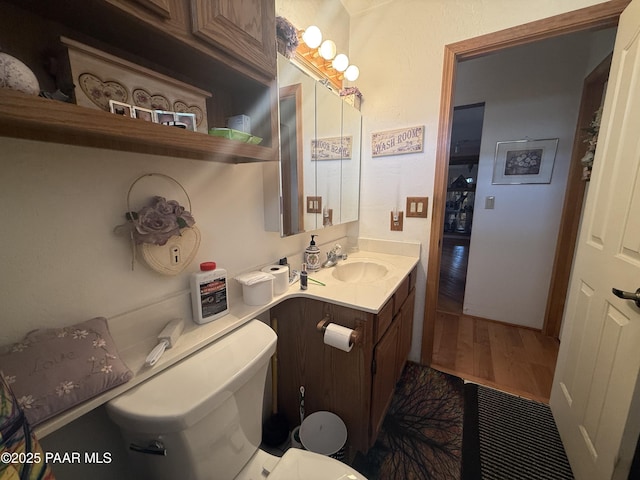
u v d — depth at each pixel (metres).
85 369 0.53
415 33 1.52
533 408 1.44
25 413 0.44
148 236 0.70
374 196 1.80
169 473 0.63
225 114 0.88
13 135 0.51
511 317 2.34
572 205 1.96
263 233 1.15
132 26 0.51
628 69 0.94
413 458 1.17
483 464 1.14
